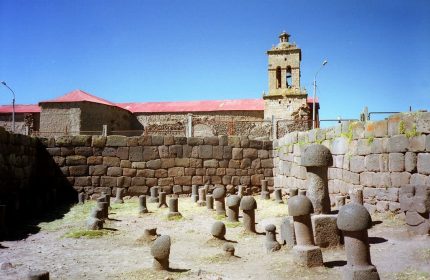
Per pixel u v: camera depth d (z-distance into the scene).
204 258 7.89
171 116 45.09
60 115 39.62
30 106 45.78
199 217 12.96
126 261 7.66
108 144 17.98
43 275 5.45
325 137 14.38
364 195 11.91
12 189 14.55
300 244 7.09
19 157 15.32
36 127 43.38
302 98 45.78
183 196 18.05
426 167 9.99
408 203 8.89
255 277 6.50
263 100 47.72
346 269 5.50
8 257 7.96
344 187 13.05
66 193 17.55
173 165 18.22
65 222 12.01
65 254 8.25
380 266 6.70
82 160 17.77
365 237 5.52
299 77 48.09
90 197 17.61
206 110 44.84
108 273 6.77
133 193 17.84
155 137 18.25
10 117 43.78
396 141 10.87
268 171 18.94
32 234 10.37
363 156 12.08
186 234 10.48
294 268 6.76
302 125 34.84
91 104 39.88
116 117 42.66
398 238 8.58
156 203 16.20
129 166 17.95
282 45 48.94
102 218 11.62
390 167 11.02
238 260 7.71
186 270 6.93
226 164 18.59
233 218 12.08
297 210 7.06
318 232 7.93
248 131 41.44
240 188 18.00
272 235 8.52
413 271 6.31
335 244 7.95
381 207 11.22
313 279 6.19
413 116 10.52
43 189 17.31
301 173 15.46
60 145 17.72
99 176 17.77
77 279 6.42
